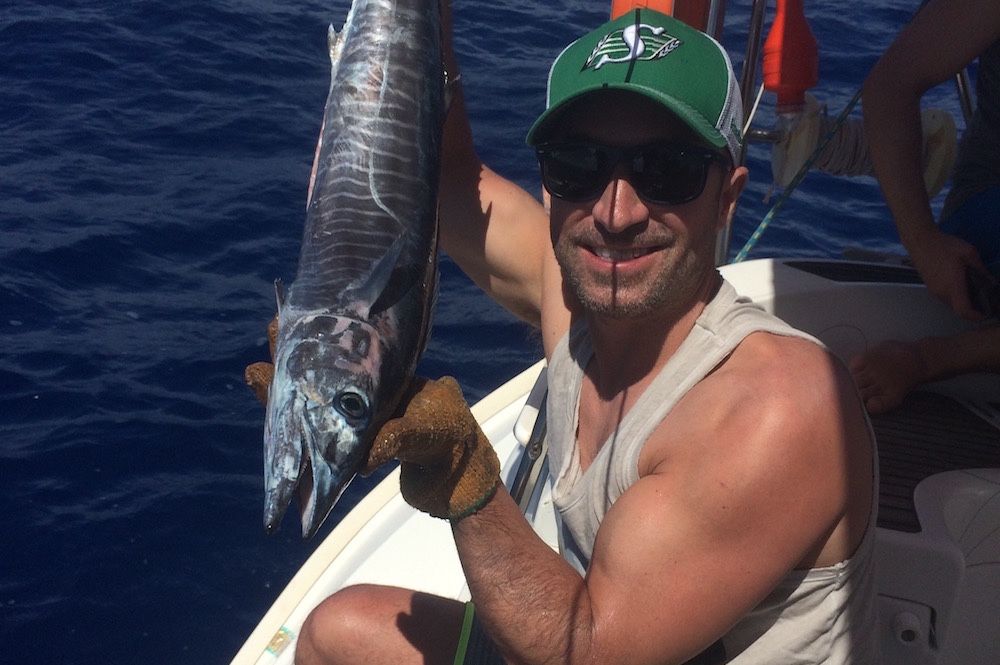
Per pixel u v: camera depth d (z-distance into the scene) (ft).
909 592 3.97
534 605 3.07
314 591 4.78
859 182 12.98
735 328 3.30
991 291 4.70
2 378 9.64
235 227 12.49
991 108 4.91
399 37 3.19
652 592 3.05
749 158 13.67
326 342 2.80
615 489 3.33
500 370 9.90
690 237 3.28
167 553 7.88
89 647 7.11
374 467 2.83
